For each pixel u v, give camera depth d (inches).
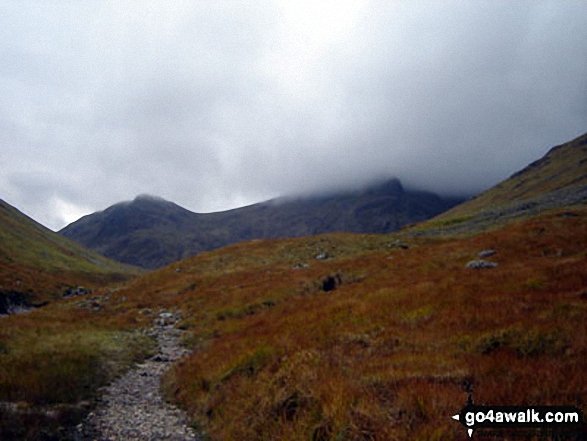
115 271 5211.6
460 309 546.6
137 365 649.0
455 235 2124.8
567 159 6225.4
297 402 337.1
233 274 1699.1
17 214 5339.6
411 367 353.1
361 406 285.9
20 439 323.6
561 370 301.4
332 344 498.6
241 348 586.6
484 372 320.5
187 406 449.4
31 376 463.5
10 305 2016.5
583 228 1268.5
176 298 1421.0
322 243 2236.7
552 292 573.9
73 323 980.6
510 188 6624.0
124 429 375.2
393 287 844.0
